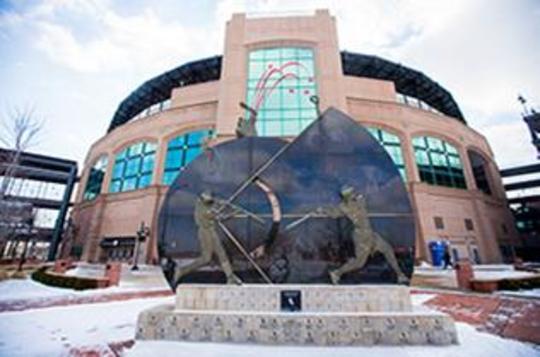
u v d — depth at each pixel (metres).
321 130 8.20
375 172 7.61
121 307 8.53
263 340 4.98
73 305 8.88
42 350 4.66
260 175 7.96
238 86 26.67
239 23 29.81
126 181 32.44
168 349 4.64
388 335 4.91
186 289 5.86
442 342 4.85
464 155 32.22
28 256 43.47
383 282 6.62
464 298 9.94
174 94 34.25
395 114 29.88
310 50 28.44
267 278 7.02
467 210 29.36
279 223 7.45
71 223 36.94
